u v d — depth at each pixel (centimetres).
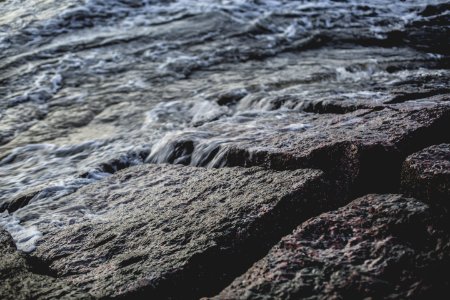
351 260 202
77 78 723
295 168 298
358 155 275
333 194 269
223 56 803
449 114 328
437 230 211
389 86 552
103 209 317
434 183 240
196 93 638
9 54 819
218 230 237
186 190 308
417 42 915
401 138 292
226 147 350
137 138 507
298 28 964
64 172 443
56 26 931
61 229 288
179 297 210
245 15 1013
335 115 420
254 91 605
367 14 1075
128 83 698
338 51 856
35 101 651
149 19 986
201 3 1080
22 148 519
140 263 223
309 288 191
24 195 371
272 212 245
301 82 639
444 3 1136
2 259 238
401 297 184
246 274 206
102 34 907
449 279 192
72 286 212
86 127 569
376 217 227
